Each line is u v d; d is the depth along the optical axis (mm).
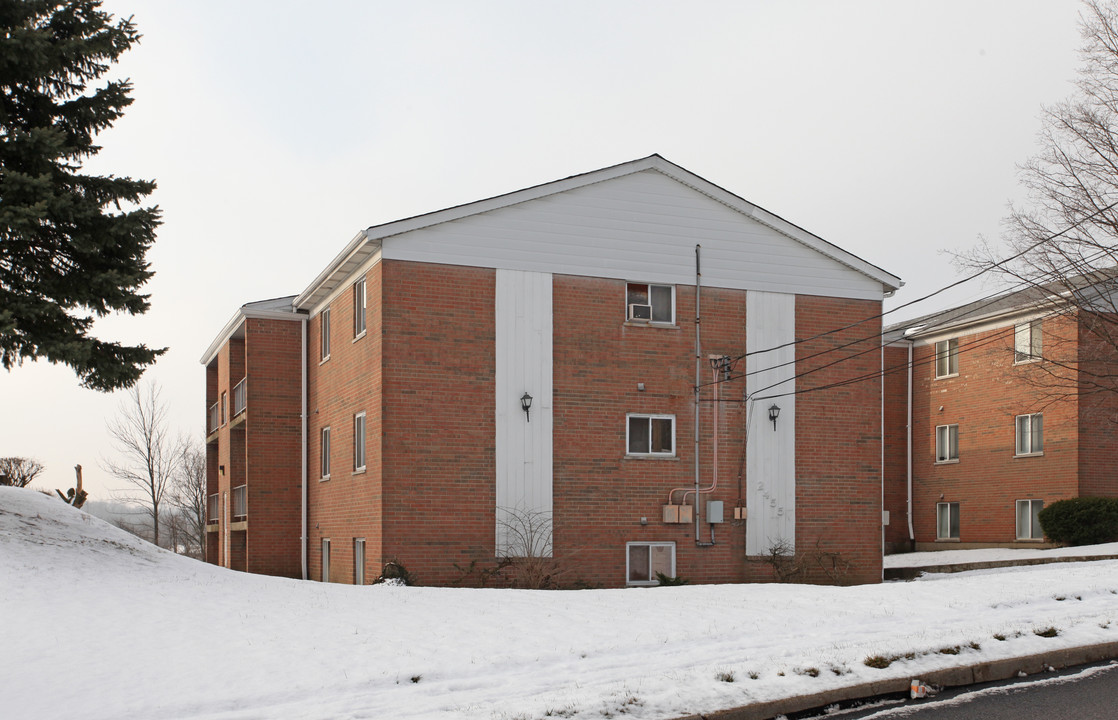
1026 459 28828
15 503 17281
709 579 20172
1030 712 8539
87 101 16469
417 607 13000
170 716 8094
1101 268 24453
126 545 16516
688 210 20906
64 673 9141
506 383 19188
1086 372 24750
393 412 18500
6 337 15078
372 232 18594
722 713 8336
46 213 14719
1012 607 12914
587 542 19391
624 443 19875
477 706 8203
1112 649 10617
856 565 21281
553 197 19922
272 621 11703
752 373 21000
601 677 9227
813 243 21688
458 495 18688
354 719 7887
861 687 9070
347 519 21094
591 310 19938
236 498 28344
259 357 25656
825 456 21344
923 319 27078
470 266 19203
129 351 16453
